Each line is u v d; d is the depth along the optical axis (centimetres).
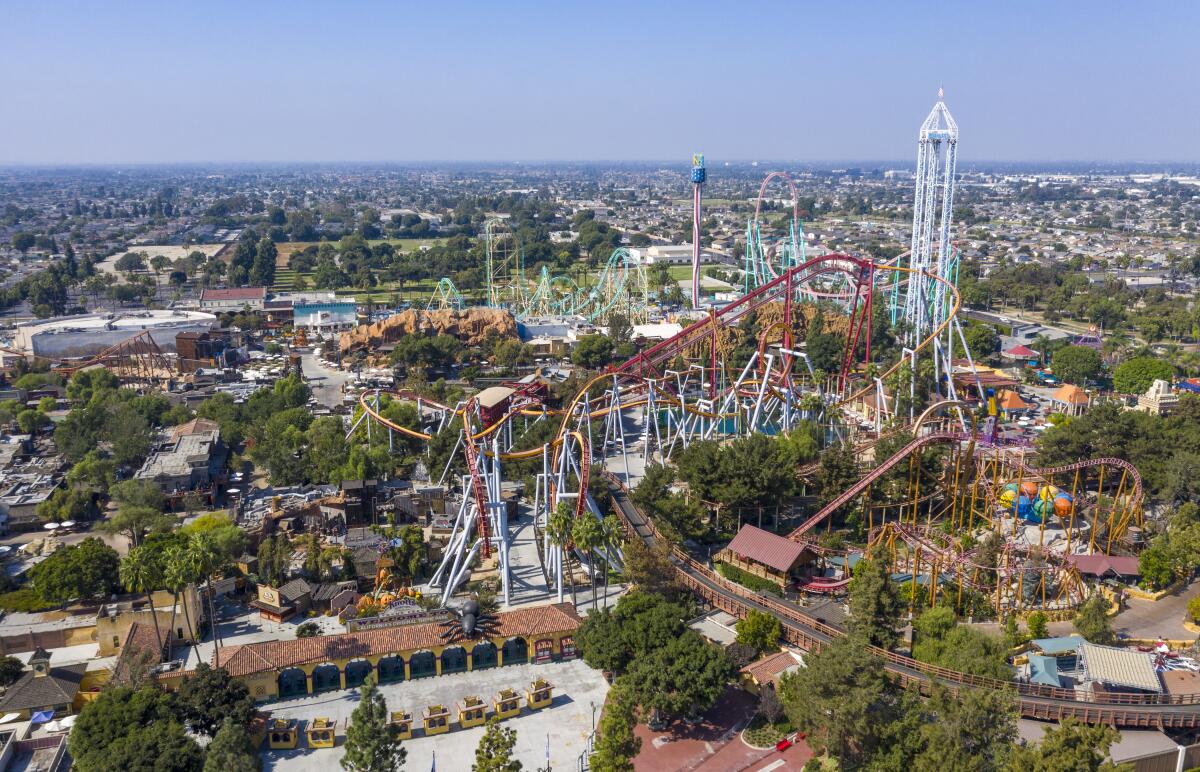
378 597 16612
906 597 15912
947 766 10281
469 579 17725
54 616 15950
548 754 12325
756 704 13562
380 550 17975
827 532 19412
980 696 11012
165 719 11775
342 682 14012
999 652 13438
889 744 11219
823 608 15512
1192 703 12788
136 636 14375
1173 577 17488
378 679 14275
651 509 19450
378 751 10988
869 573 14512
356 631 14750
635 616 14075
